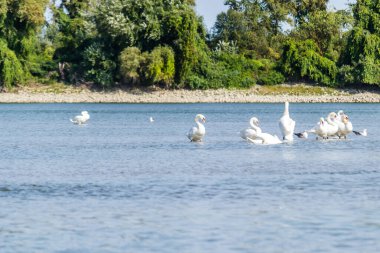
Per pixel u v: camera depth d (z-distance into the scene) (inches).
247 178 1523.1
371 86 5876.0
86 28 5718.5
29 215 1173.7
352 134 2591.0
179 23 5492.1
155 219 1140.5
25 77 5629.9
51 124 3422.7
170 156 1947.6
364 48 5812.0
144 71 5457.7
